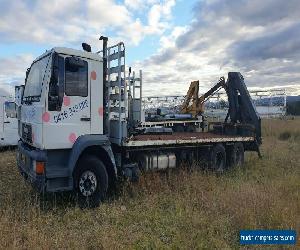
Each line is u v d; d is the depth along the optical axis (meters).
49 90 6.41
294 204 6.45
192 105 15.27
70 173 6.52
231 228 5.68
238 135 11.83
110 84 7.52
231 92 12.83
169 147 8.64
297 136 21.08
